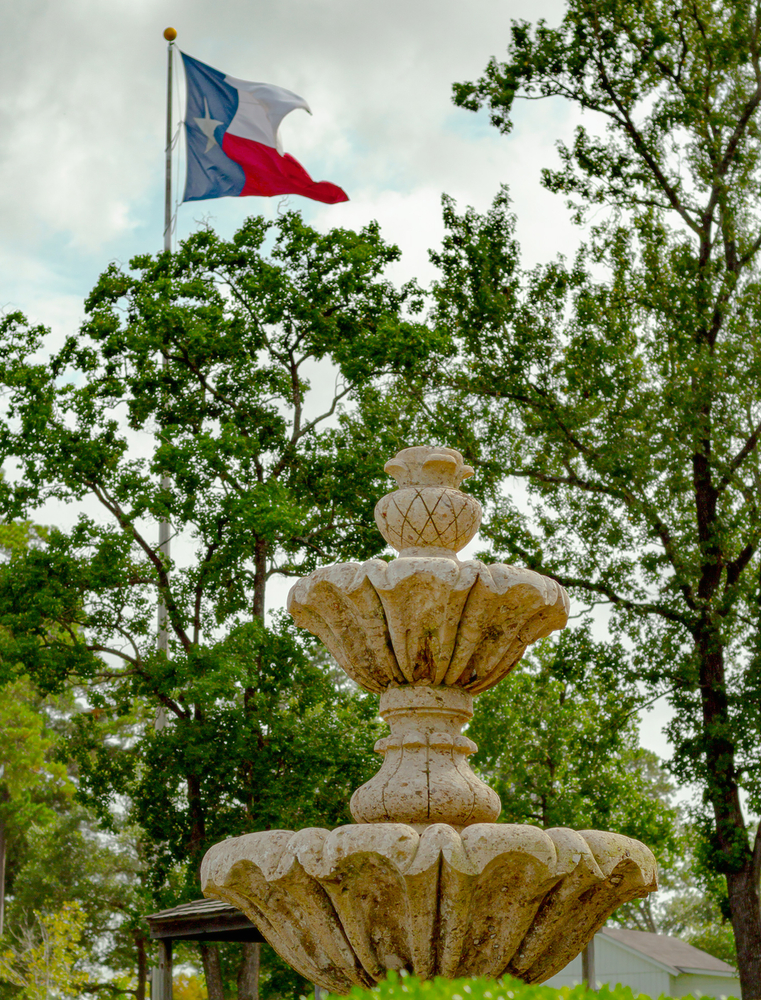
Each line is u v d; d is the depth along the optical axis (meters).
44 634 19.20
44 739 34.50
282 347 21.44
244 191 21.08
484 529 19.06
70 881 32.97
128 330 19.44
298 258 21.00
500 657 6.22
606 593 18.48
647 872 5.51
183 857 19.27
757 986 16.48
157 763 18.97
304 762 18.31
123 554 18.64
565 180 20.09
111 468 19.84
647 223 19.47
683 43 19.72
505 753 23.84
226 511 18.48
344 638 6.32
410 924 5.21
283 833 5.53
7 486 19.59
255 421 20.44
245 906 5.89
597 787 20.77
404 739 6.10
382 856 5.05
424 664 6.14
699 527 18.48
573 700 24.38
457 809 5.82
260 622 18.52
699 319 18.03
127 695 20.03
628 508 18.02
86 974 26.36
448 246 20.09
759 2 18.80
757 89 19.33
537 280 19.67
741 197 18.73
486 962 5.36
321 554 20.89
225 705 18.83
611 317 19.28
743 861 16.78
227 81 21.27
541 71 19.97
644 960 28.66
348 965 5.49
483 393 19.52
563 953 5.66
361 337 19.95
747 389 17.38
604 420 18.42
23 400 19.38
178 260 20.72
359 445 20.73
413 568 5.81
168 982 13.63
